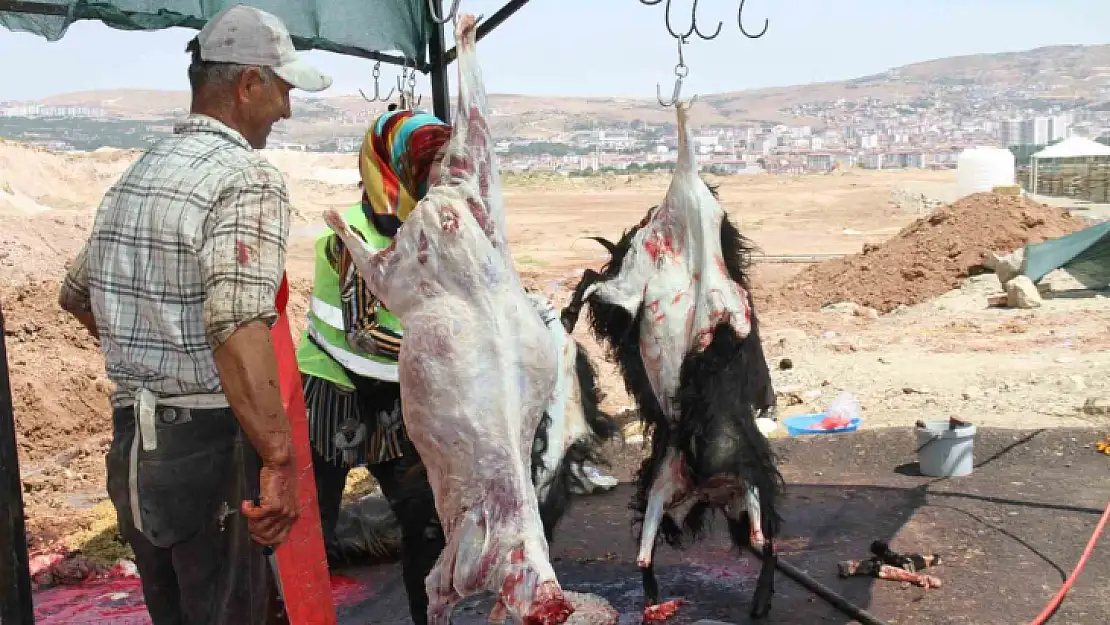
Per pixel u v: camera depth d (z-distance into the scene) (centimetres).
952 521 709
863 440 909
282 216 368
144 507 377
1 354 370
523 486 374
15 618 372
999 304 1719
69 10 574
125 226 368
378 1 730
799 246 3616
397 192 506
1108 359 1245
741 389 543
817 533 711
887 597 593
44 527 796
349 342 503
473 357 373
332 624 397
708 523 694
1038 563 629
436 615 388
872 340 1523
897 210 5169
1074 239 1766
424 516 515
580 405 600
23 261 2045
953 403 1080
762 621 573
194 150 370
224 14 381
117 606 659
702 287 540
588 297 574
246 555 385
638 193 8688
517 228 4966
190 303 366
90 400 1170
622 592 638
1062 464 838
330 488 546
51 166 5331
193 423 376
